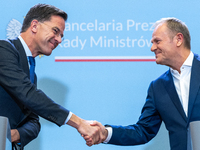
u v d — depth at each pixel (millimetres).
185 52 2721
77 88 3299
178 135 2609
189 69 2699
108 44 3342
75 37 3338
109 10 3365
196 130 1883
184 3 3393
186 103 2664
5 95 2438
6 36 3295
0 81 2420
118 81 3318
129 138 2891
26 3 3354
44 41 2641
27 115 2584
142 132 2908
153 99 2840
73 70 3318
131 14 3367
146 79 3324
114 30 3354
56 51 3326
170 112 2682
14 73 2420
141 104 3297
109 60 3332
